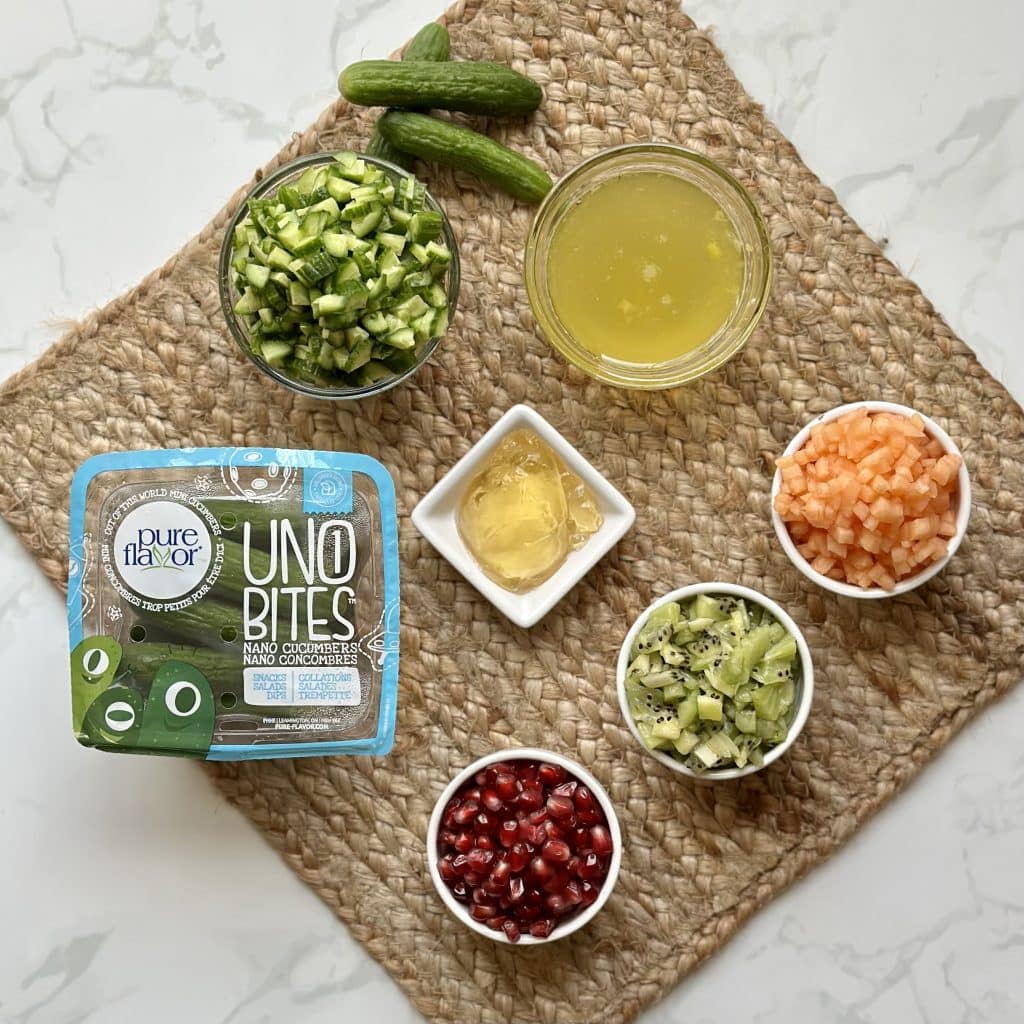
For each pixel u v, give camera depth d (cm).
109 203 80
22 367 80
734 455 80
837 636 79
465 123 79
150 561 71
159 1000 80
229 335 79
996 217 80
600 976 79
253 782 79
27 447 79
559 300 77
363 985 81
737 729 76
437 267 75
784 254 79
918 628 79
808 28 80
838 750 79
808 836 79
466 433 79
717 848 79
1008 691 79
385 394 79
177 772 80
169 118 80
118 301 79
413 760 79
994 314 80
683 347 77
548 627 79
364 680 73
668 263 77
